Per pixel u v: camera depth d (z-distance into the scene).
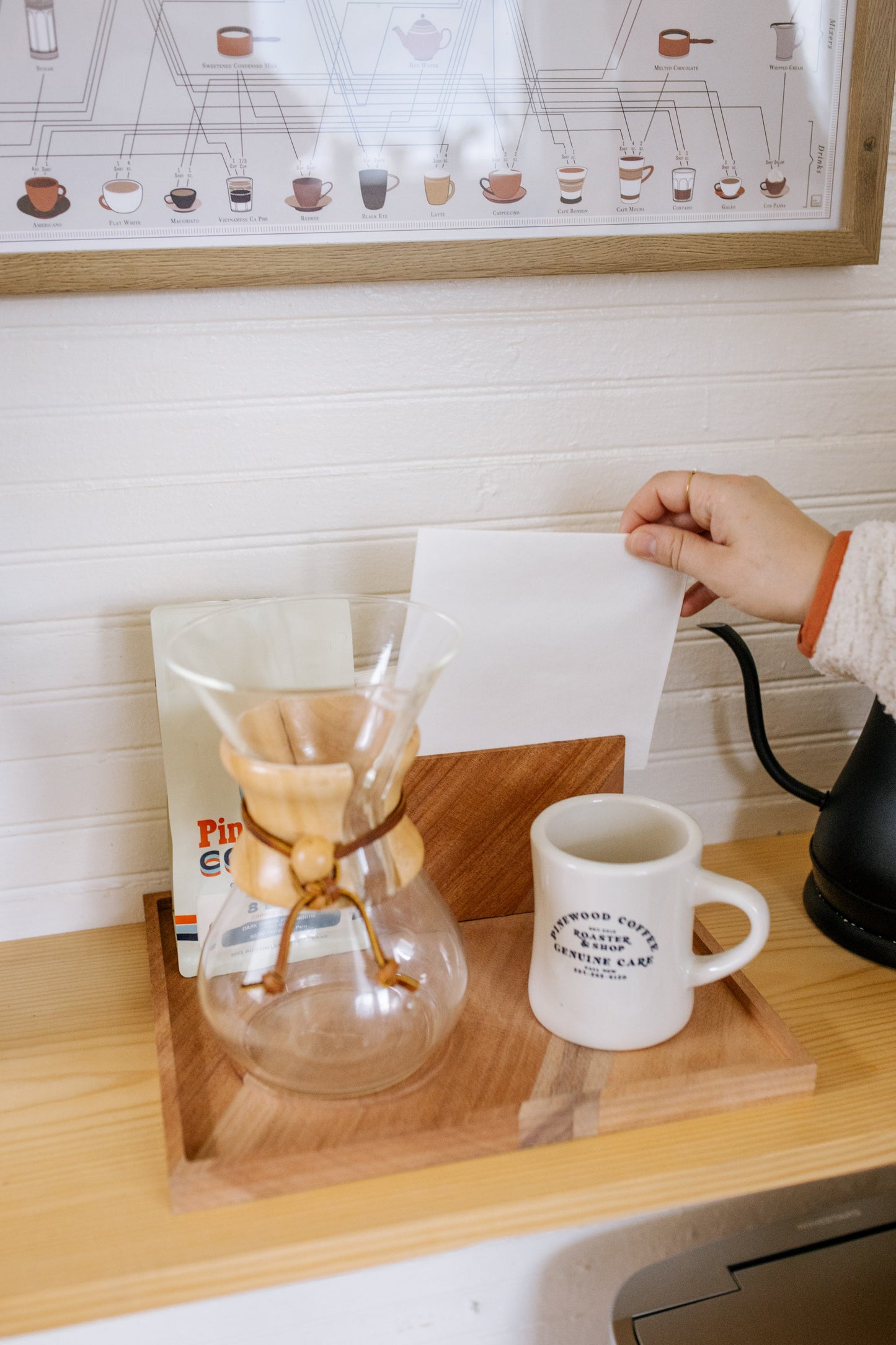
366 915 0.51
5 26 0.57
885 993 0.68
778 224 0.72
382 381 0.70
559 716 0.69
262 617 0.62
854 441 0.80
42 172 0.60
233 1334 0.68
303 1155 0.51
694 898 0.57
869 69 0.68
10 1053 0.63
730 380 0.76
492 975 0.66
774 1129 0.56
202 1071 0.58
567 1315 0.74
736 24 0.66
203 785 0.66
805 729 0.87
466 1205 0.51
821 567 0.62
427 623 0.58
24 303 0.64
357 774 0.50
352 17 0.61
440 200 0.66
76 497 0.68
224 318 0.66
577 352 0.73
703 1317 0.61
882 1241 0.66
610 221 0.69
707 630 0.82
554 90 0.65
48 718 0.72
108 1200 0.52
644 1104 0.55
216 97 0.61
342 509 0.72
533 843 0.59
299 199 0.64
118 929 0.77
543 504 0.76
